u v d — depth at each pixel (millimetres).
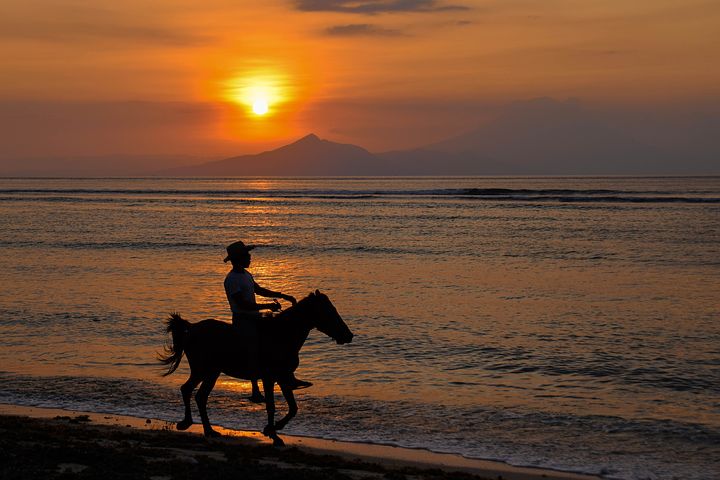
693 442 12758
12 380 17016
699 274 37688
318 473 9930
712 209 94312
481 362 18891
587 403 15203
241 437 12695
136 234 66562
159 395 15820
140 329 23109
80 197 159625
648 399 15492
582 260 44500
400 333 22656
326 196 155250
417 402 15289
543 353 19812
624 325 24016
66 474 9164
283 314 12125
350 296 30734
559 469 11391
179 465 9938
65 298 29688
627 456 12062
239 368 12000
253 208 113250
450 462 11672
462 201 122875
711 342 21219
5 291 31734
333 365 18609
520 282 35000
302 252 50656
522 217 84875
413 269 40531
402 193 161875
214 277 36719
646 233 62656
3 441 10766
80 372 17797
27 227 74938
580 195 140500
